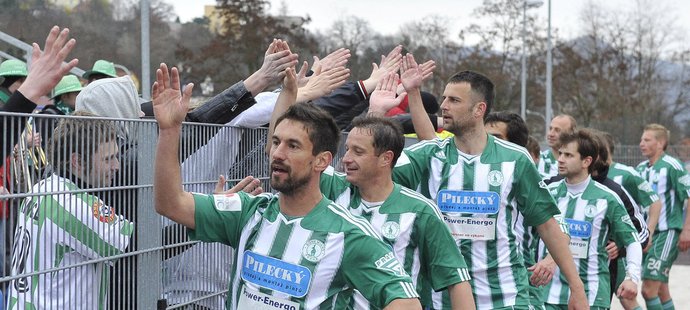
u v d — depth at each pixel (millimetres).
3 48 14445
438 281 4926
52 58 4156
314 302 3789
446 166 5992
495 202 5902
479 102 5910
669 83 40875
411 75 6367
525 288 6062
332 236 3801
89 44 19000
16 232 3953
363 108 6562
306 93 5559
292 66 5316
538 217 6008
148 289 4770
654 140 12414
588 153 7957
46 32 17281
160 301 4844
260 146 5789
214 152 5277
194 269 5172
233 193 4180
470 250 5934
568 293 7852
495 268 5934
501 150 5980
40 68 4129
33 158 4020
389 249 3879
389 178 5109
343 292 3852
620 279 8898
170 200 3939
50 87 4152
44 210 4078
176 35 27922
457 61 37031
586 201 7992
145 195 4715
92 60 18953
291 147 3756
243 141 5574
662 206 12109
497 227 5930
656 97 40406
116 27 20016
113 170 4465
